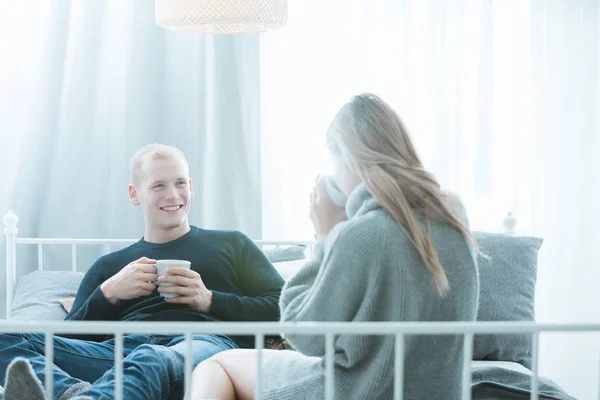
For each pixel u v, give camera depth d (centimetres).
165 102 312
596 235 333
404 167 129
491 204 329
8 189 305
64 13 304
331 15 320
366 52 319
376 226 122
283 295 134
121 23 310
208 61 313
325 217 140
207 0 219
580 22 327
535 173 329
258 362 112
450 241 126
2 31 303
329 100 321
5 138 304
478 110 326
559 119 329
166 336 196
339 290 122
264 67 318
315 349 126
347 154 132
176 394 162
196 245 215
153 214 213
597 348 334
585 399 335
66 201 308
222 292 208
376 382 124
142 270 199
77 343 186
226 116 314
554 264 332
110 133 310
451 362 128
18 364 114
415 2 321
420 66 322
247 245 219
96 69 308
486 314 213
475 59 326
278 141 320
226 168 314
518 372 176
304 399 133
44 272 257
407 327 110
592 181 331
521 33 328
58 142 307
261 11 221
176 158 216
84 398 125
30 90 306
